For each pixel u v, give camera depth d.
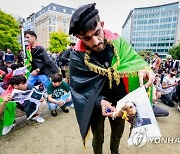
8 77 3.58
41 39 77.81
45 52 3.56
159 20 71.00
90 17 1.11
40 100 2.84
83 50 1.39
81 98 1.43
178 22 65.69
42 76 3.60
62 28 74.44
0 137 2.54
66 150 2.26
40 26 77.69
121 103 1.20
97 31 1.17
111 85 1.40
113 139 1.87
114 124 1.77
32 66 3.65
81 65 1.42
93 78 1.39
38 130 2.75
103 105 1.33
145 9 74.19
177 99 3.95
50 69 3.59
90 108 1.38
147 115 1.10
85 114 1.40
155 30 72.88
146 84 1.26
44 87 3.64
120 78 1.42
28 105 2.81
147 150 2.23
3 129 2.59
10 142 2.42
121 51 1.40
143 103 1.13
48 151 2.24
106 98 1.44
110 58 1.39
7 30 27.11
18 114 3.30
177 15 65.69
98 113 1.55
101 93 1.49
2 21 27.28
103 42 1.28
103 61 1.41
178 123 3.04
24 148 2.29
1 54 5.06
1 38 26.12
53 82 3.23
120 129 1.80
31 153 2.20
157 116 3.12
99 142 1.74
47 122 3.03
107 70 1.35
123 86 1.44
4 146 2.33
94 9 1.14
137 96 1.16
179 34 66.06
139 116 1.11
